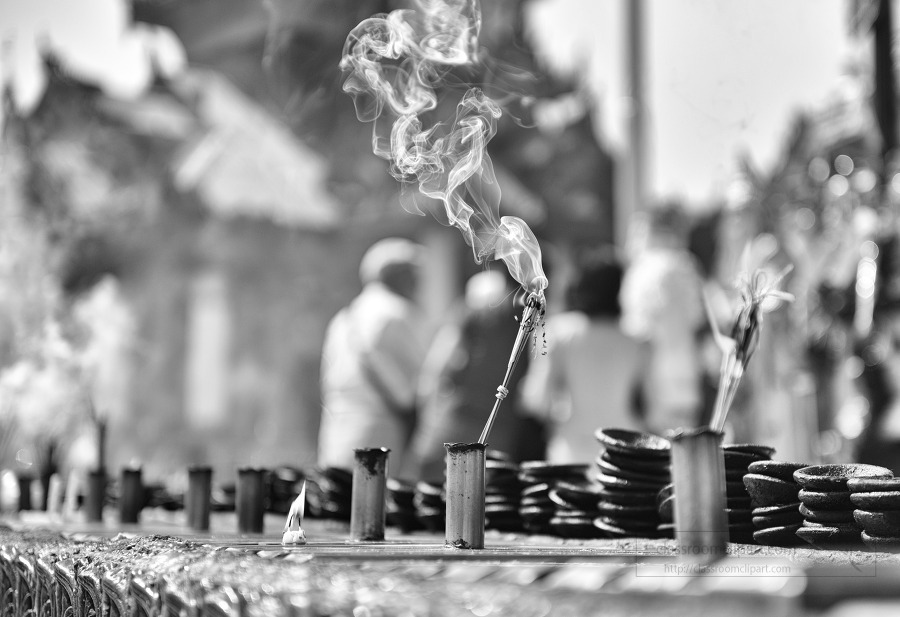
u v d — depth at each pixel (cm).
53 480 377
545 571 105
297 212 2375
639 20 1661
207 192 2289
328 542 194
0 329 449
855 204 668
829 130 757
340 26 1341
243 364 2395
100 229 2078
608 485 208
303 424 2408
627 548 186
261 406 2398
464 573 112
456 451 174
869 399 607
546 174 2544
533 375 515
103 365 443
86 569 171
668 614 89
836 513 167
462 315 538
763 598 89
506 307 534
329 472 293
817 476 171
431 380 537
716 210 1036
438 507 260
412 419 549
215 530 273
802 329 663
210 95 2272
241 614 118
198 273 2327
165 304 2283
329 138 2311
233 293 2369
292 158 2347
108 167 2134
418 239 2406
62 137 2062
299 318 2444
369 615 100
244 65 2172
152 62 2269
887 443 584
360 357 541
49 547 204
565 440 504
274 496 330
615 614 90
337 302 2464
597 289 505
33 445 414
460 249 2433
